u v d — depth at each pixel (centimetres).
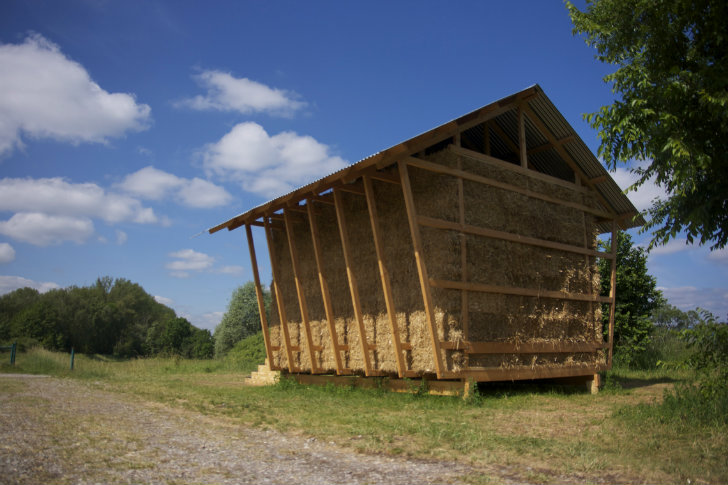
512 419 816
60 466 473
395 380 1146
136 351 6669
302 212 1423
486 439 636
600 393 1250
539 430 719
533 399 1069
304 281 1432
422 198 1098
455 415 849
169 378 1730
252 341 3011
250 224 1419
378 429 699
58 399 1009
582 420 808
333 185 1116
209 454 550
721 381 773
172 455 539
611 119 755
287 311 1498
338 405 971
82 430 662
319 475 471
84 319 6328
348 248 1117
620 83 757
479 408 934
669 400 830
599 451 575
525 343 1148
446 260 1028
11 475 434
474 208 1102
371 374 1129
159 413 855
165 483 434
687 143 680
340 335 1280
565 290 1281
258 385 1482
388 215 1161
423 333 1051
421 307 1063
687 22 714
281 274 1534
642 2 722
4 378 1505
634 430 693
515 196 1200
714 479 473
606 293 1945
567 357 1267
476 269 1079
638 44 757
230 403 999
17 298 6406
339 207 1117
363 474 475
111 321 6750
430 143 1034
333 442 623
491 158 1156
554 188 1317
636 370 1833
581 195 1402
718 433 655
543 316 1216
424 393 1065
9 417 746
